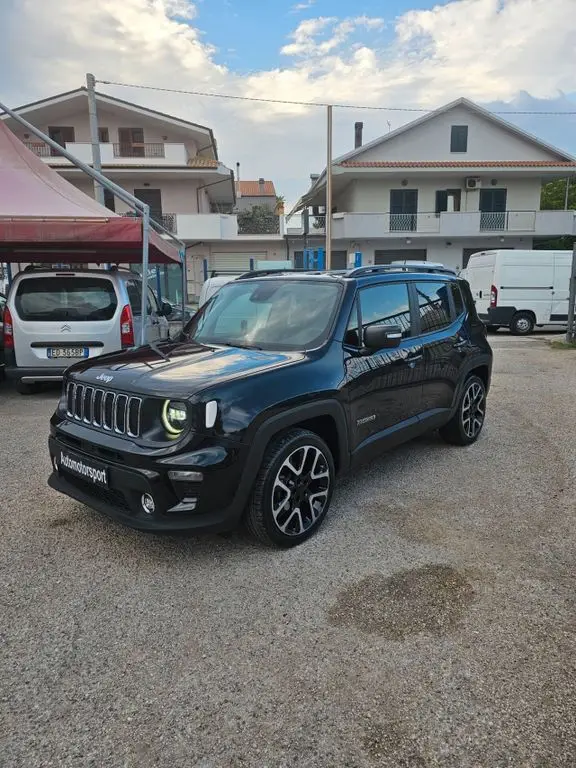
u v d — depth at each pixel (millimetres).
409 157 28344
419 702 2121
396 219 27766
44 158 26375
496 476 4527
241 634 2520
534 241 29719
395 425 4195
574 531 3555
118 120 28141
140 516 2930
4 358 7398
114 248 8750
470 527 3607
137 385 3021
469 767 1840
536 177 28531
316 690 2182
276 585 2910
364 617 2645
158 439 2893
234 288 4637
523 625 2586
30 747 1917
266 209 46969
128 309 7238
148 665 2322
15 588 2881
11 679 2234
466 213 27516
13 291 6996
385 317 4191
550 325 16219
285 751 1905
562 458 4961
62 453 3344
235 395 2969
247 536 3449
